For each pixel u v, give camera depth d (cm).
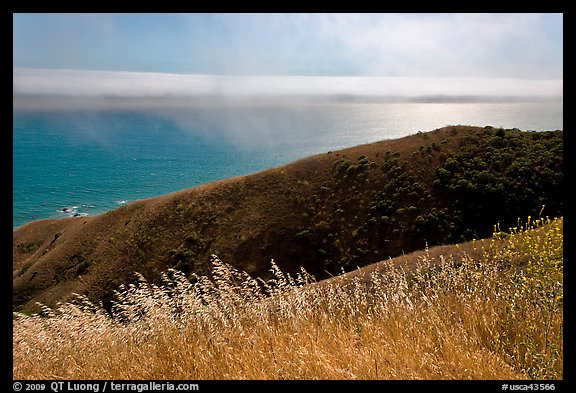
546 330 381
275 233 5481
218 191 6406
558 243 451
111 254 5778
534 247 498
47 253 7000
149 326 530
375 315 476
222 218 5916
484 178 5347
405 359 352
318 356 365
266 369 371
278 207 5897
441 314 445
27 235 9231
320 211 5697
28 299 5750
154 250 5625
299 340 415
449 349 362
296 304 512
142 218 6256
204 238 5650
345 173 6184
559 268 433
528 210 4922
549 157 5388
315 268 5059
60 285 5709
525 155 5609
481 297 470
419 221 5075
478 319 425
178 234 5806
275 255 5238
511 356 374
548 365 344
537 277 459
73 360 508
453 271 540
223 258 5294
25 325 627
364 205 5612
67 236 7594
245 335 455
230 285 562
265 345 424
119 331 564
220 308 524
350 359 364
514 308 429
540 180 5191
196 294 534
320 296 541
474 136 6281
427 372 339
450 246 961
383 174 5972
